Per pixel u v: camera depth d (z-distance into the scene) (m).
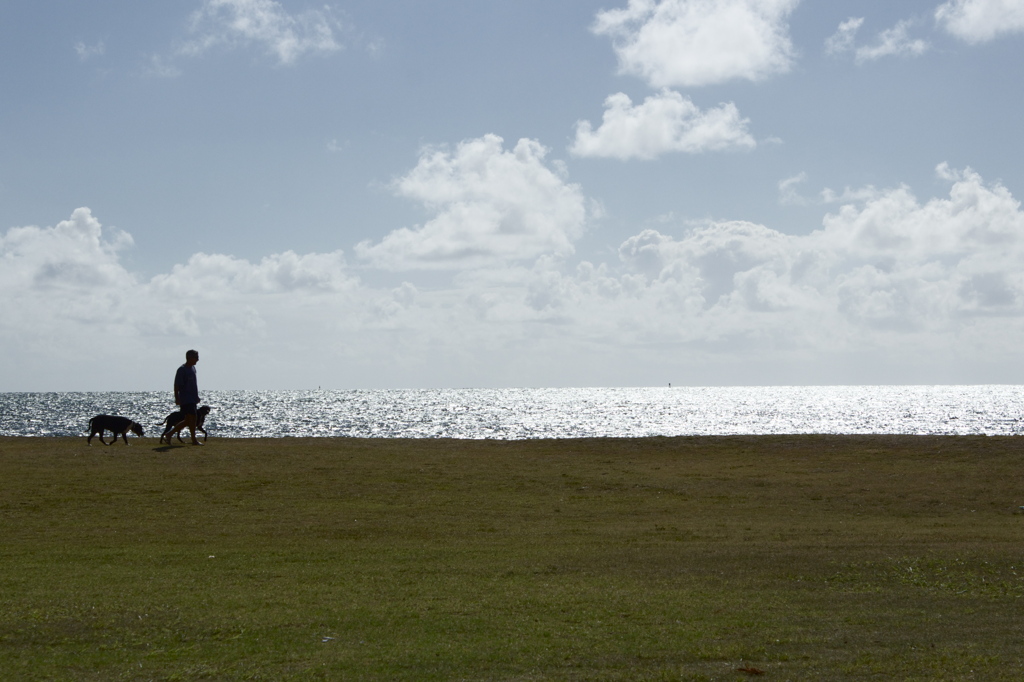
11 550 13.22
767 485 20.78
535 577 11.34
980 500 19.00
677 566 12.04
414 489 19.78
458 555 13.04
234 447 25.44
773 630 8.66
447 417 128.12
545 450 26.47
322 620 9.02
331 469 21.83
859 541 14.40
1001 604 9.83
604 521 16.73
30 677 7.19
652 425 107.94
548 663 7.60
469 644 8.17
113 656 7.77
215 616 9.13
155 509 17.08
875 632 8.59
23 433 86.56
